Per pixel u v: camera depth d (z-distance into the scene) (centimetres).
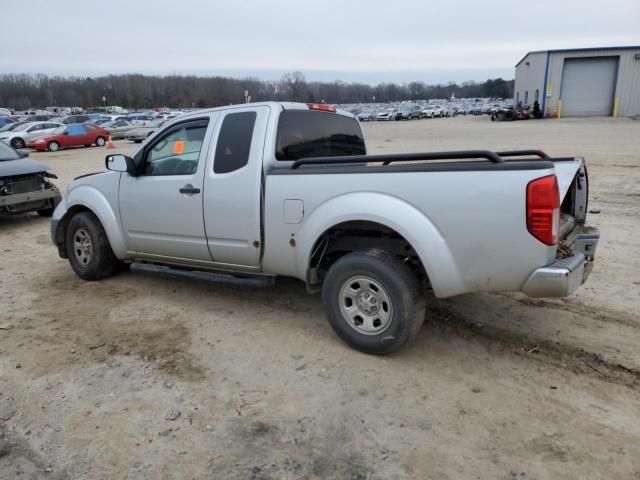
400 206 357
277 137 432
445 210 344
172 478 271
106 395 348
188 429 310
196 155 469
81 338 436
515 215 326
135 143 3145
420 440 295
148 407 333
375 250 383
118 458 286
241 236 439
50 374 377
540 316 453
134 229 523
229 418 320
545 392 338
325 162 401
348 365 379
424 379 358
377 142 2416
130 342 426
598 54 4003
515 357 384
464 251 343
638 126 2895
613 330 422
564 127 3034
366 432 304
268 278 448
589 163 1401
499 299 493
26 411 332
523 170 323
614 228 743
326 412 324
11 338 439
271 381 361
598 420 308
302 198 400
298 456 286
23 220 986
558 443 289
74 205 571
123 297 530
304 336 428
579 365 370
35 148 2614
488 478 265
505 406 324
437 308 474
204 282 566
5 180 884
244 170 429
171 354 404
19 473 277
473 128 3359
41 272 630
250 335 433
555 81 4188
